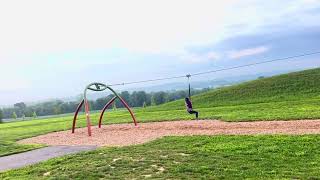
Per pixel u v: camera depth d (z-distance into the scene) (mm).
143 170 16281
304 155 17359
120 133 31000
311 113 31125
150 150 20656
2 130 47969
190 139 23609
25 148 27188
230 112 39188
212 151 19422
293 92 52750
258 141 21172
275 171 14961
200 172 15422
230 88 62531
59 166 18578
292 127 25578
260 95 54375
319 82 54594
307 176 14055
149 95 127938
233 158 17562
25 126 52625
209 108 47938
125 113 57094
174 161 17547
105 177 15625
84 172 16484
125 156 19281
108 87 35750
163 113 47781
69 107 139750
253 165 16094
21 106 149750
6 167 21000
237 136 23516
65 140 29953
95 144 26172
